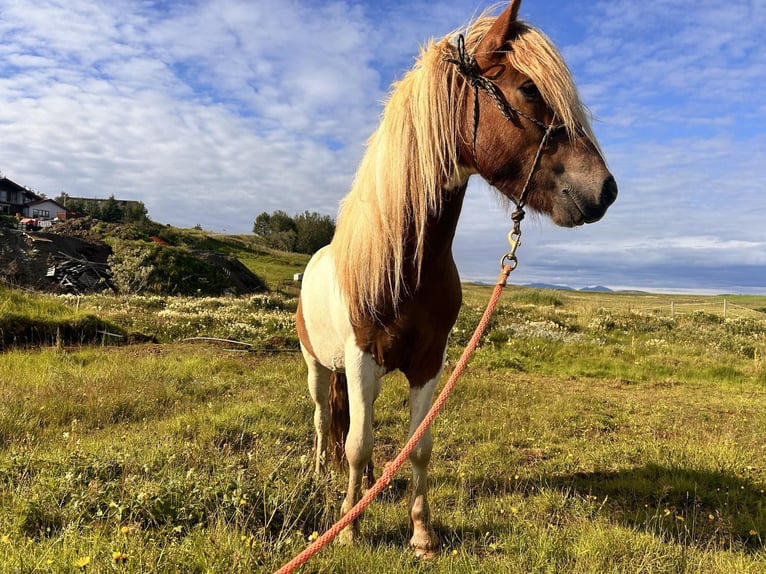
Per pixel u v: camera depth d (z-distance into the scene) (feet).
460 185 7.43
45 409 15.70
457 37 7.23
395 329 7.73
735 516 10.61
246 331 34.78
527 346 35.12
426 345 8.04
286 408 17.31
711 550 9.00
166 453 11.60
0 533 7.79
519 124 6.40
